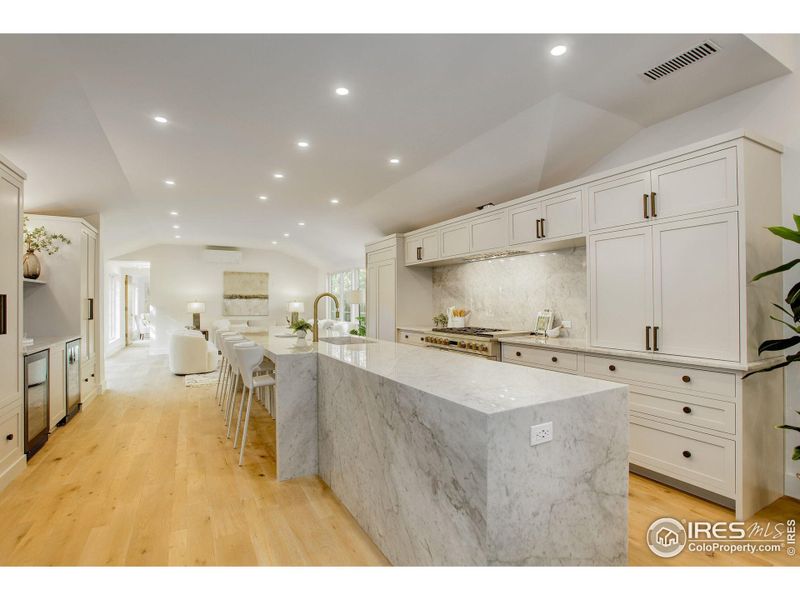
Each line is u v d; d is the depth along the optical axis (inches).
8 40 78.9
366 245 254.1
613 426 63.8
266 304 414.3
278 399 105.1
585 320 145.5
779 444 95.3
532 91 103.5
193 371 265.3
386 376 73.3
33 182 156.4
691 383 93.4
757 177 87.8
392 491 70.7
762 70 93.7
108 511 89.7
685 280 94.3
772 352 92.1
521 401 55.6
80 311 177.3
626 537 65.8
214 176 170.9
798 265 93.1
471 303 200.4
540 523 54.9
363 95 104.3
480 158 146.3
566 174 146.3
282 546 76.3
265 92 102.1
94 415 168.1
